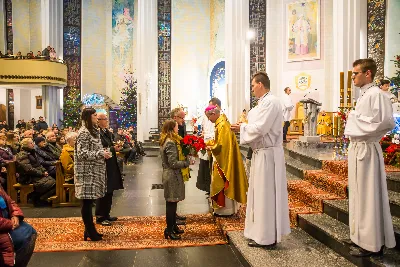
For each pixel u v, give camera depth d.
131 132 18.92
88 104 25.62
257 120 4.52
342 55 14.39
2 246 3.24
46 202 8.09
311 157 8.20
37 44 26.38
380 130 3.69
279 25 22.31
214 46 26.02
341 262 4.09
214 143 6.01
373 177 3.73
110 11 26.92
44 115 21.89
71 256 4.90
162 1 25.83
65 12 25.78
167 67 25.89
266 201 4.57
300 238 4.92
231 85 19.92
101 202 6.32
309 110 11.83
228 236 5.32
